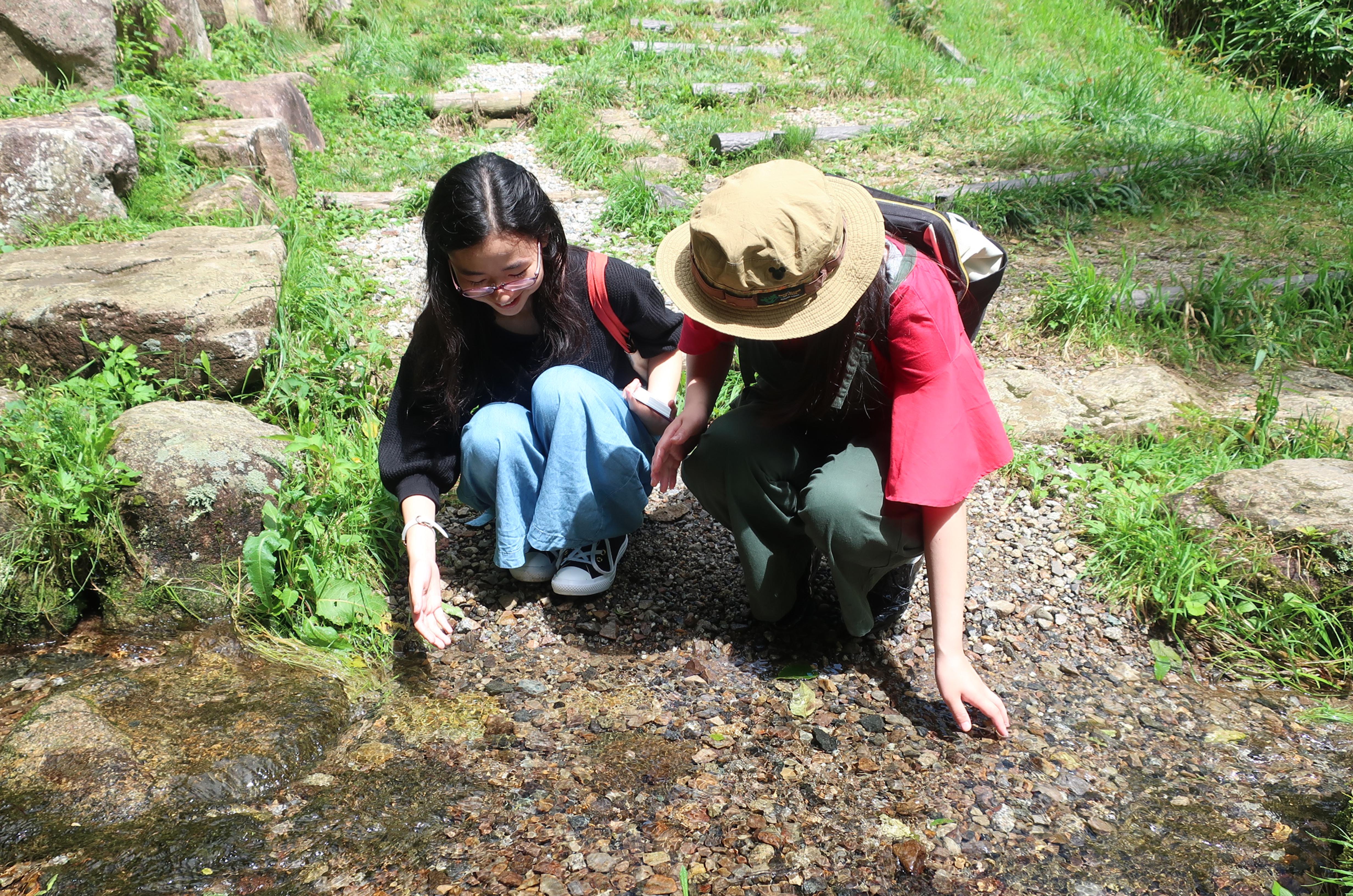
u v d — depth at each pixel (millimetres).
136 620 2701
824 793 2174
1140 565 2906
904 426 2100
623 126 7293
